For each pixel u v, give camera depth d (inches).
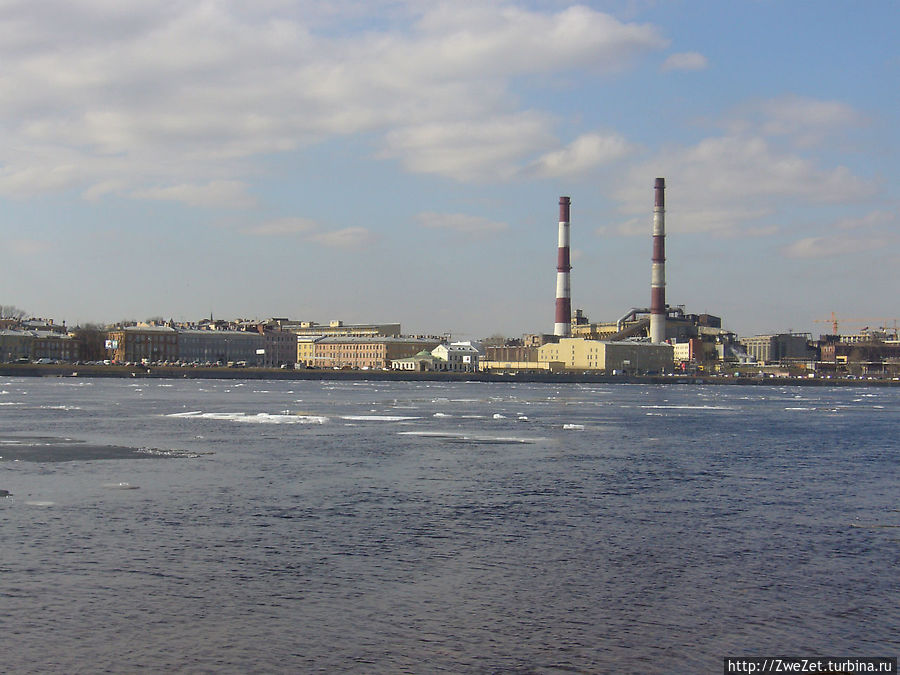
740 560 1453.0
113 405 5241.1
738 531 1675.7
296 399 6358.3
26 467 2368.4
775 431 4062.5
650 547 1533.0
